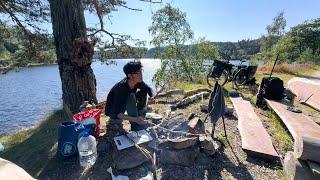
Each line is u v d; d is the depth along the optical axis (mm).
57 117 2830
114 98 1764
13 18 3738
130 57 3855
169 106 2848
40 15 3768
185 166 1599
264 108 3104
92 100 2734
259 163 1705
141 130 1794
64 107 2744
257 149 1780
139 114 1948
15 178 877
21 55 4012
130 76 1707
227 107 2721
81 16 2656
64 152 1711
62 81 2713
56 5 2574
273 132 2283
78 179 1524
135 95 1846
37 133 2441
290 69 8289
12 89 10484
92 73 2744
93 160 1674
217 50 5750
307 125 2205
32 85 11883
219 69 3398
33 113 5684
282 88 3189
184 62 5617
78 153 1732
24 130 2717
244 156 1786
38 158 1848
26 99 7984
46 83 12664
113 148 1771
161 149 1634
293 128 2119
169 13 5473
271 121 2611
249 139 1946
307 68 10305
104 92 7875
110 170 1550
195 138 1662
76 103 2686
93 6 3635
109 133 1891
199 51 5711
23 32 3945
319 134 1990
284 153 1876
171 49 5605
